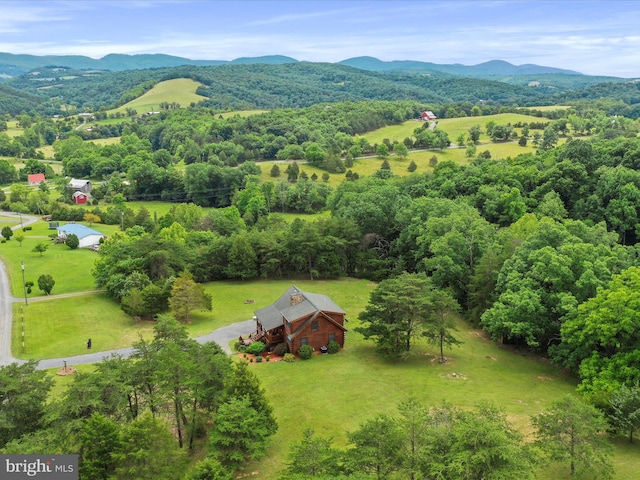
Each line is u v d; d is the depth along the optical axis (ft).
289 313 201.16
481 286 220.64
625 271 162.50
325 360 190.49
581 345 163.94
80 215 462.19
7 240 385.09
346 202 361.30
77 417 113.70
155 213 433.48
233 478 117.80
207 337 213.05
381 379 172.04
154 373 131.85
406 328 187.42
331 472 94.99
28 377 122.42
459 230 252.01
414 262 294.46
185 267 284.61
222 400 129.29
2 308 248.73
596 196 298.76
